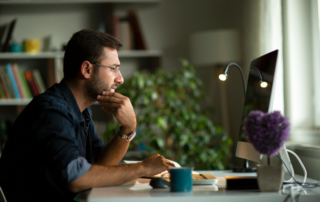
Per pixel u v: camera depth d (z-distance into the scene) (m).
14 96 2.88
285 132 0.86
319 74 1.91
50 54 2.92
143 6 3.19
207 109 2.78
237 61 2.73
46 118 1.08
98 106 3.09
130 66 3.19
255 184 0.92
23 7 3.12
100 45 1.25
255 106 1.18
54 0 2.96
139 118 2.44
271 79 1.08
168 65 3.17
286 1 1.96
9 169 1.14
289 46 1.96
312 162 1.50
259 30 2.35
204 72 3.15
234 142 2.84
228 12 3.16
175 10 3.19
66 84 1.26
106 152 1.38
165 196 0.82
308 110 1.96
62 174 1.00
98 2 3.00
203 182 1.03
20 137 1.13
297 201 0.82
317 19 1.92
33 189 1.11
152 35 3.19
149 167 1.05
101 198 0.80
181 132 2.40
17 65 3.10
